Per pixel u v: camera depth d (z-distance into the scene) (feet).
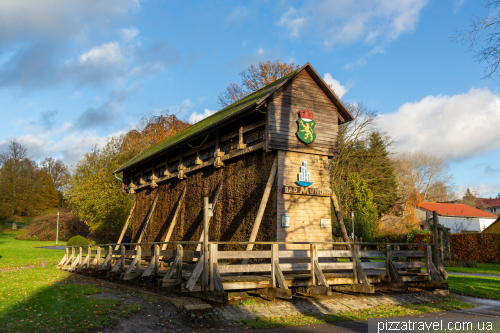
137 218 90.22
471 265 86.12
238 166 55.88
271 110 49.78
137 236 86.63
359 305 38.52
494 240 100.63
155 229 78.02
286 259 48.39
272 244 38.01
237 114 51.72
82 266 67.46
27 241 162.81
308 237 49.88
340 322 32.55
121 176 101.86
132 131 155.43
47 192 236.43
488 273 71.72
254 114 53.16
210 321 31.09
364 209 132.77
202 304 33.58
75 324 28.02
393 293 44.88
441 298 44.14
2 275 60.80
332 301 39.11
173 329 28.89
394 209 172.86
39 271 71.05
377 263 45.29
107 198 125.70
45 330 26.50
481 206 285.64
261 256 37.52
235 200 54.85
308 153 52.19
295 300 38.42
